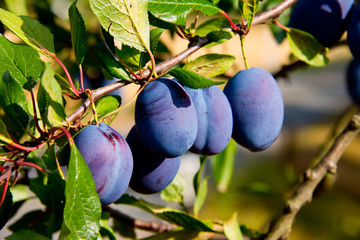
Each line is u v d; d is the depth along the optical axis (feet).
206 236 2.23
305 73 12.36
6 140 1.88
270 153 7.04
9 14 1.97
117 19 1.93
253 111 2.10
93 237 1.81
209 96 2.06
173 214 2.18
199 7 2.02
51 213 2.26
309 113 9.41
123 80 1.98
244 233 2.32
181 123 1.97
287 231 2.27
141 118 1.98
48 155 1.88
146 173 2.04
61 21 2.61
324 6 2.27
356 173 6.84
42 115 1.90
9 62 1.96
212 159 2.64
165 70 2.03
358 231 5.63
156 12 1.99
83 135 1.90
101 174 1.89
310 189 2.28
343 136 2.30
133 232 2.37
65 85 1.95
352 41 2.23
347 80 2.73
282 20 2.62
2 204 1.92
